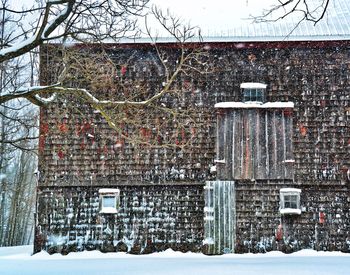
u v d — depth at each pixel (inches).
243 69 834.8
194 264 567.5
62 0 383.2
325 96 821.9
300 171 806.5
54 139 831.7
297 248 789.2
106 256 777.6
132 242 807.7
